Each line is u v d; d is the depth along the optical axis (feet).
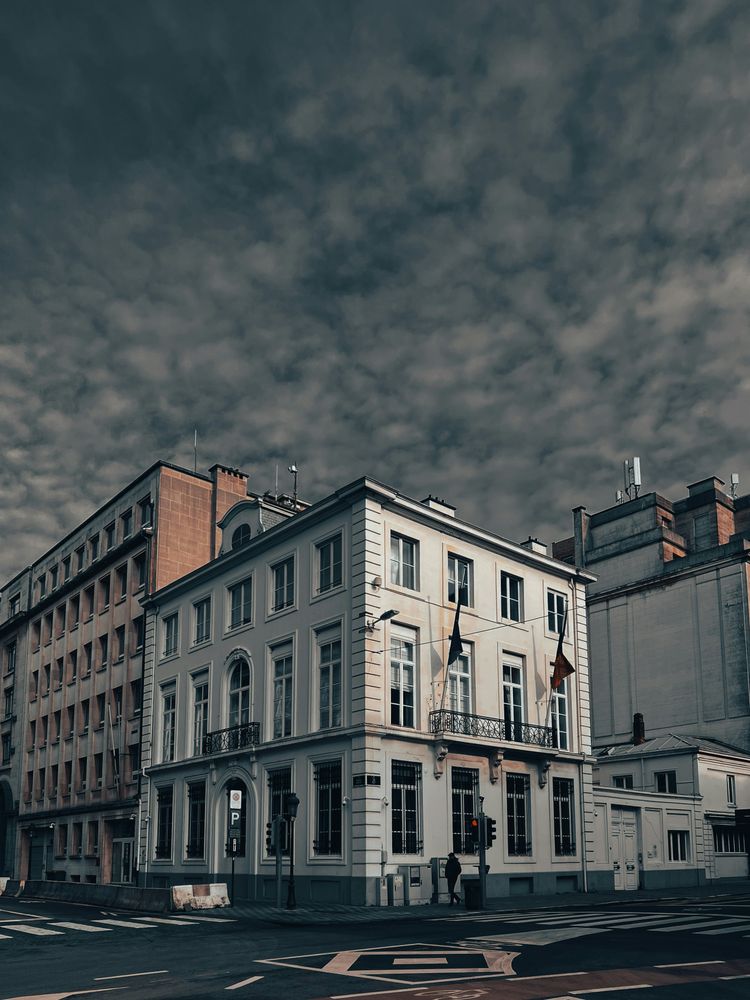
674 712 151.74
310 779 90.38
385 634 89.56
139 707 128.57
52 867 150.51
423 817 87.92
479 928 59.62
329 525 95.30
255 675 101.86
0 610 196.34
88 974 39.55
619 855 111.65
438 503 102.47
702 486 170.50
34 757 165.89
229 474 142.41
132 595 136.56
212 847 103.24
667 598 156.87
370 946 48.91
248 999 31.60
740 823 128.77
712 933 54.80
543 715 105.50
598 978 36.47
